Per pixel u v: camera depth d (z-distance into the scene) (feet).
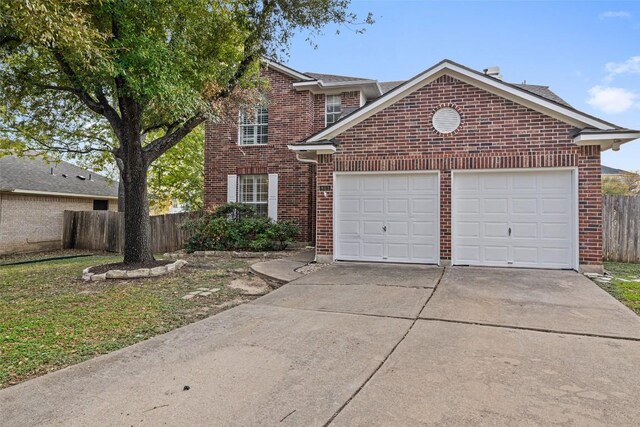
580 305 18.22
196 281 26.45
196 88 28.68
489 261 28.71
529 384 10.41
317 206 32.35
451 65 28.58
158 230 48.75
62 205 56.44
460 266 28.91
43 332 16.01
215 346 13.65
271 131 45.91
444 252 29.27
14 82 27.99
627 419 8.68
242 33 30.07
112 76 23.63
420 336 14.26
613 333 14.43
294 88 45.24
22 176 53.42
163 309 19.42
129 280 26.71
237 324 16.07
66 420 8.92
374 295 20.44
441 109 29.37
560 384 10.41
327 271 27.43
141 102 26.32
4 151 38.50
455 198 29.27
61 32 18.11
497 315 16.72
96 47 20.71
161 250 48.80
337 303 19.01
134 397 10.02
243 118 46.34
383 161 30.68
